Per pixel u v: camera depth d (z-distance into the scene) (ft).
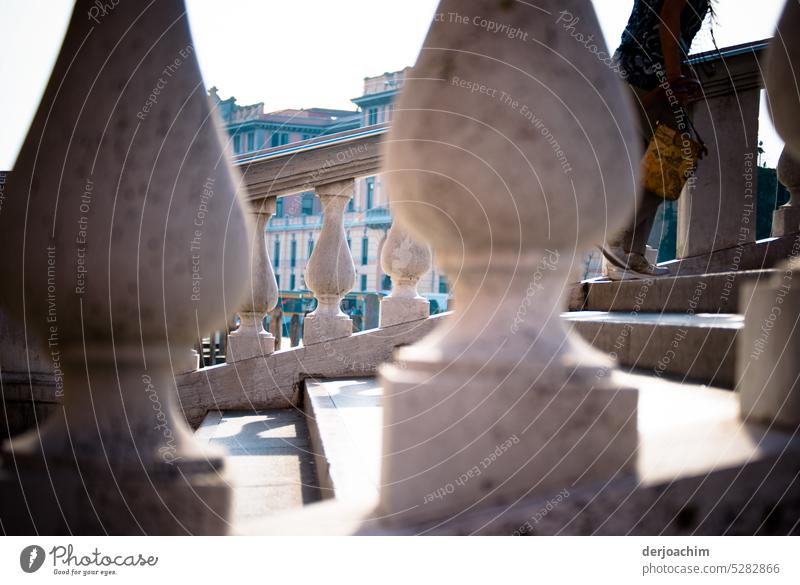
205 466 3.79
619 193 3.88
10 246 3.59
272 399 12.29
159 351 3.69
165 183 3.54
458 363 3.79
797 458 4.29
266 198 12.19
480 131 3.69
